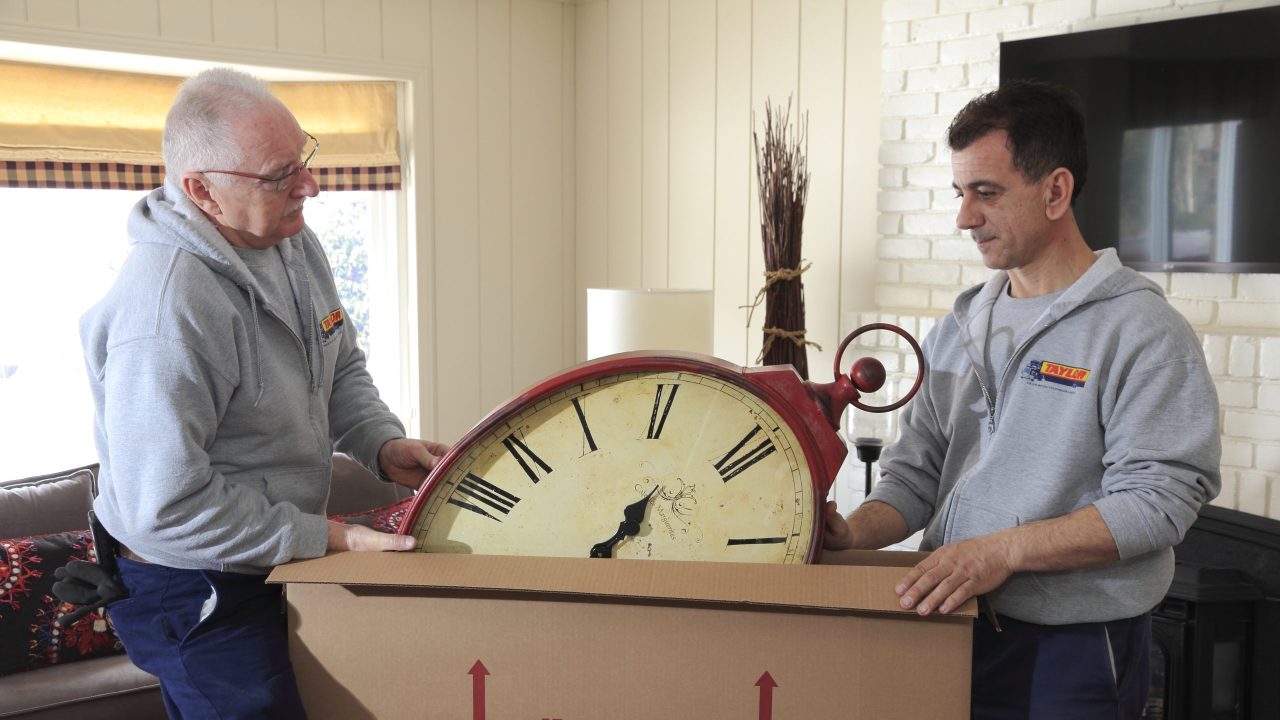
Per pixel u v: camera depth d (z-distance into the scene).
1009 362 1.62
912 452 1.83
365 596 1.43
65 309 4.11
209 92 1.54
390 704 1.44
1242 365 2.90
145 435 1.43
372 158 4.48
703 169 4.53
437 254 4.64
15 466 4.07
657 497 1.45
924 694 1.35
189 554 1.46
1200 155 3.02
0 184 3.77
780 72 4.18
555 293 5.11
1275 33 2.85
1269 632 2.92
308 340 1.68
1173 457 1.46
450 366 4.74
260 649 1.49
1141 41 3.09
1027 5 3.33
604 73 4.92
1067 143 1.55
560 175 5.06
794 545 1.43
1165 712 2.98
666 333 3.35
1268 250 2.91
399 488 3.37
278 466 1.62
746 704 1.38
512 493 1.46
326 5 4.18
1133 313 1.52
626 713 1.40
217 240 1.53
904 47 3.65
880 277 3.82
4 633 2.61
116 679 2.62
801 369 3.68
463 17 4.61
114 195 4.17
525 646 1.41
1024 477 1.59
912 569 1.40
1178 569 2.97
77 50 3.62
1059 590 1.56
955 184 1.64
